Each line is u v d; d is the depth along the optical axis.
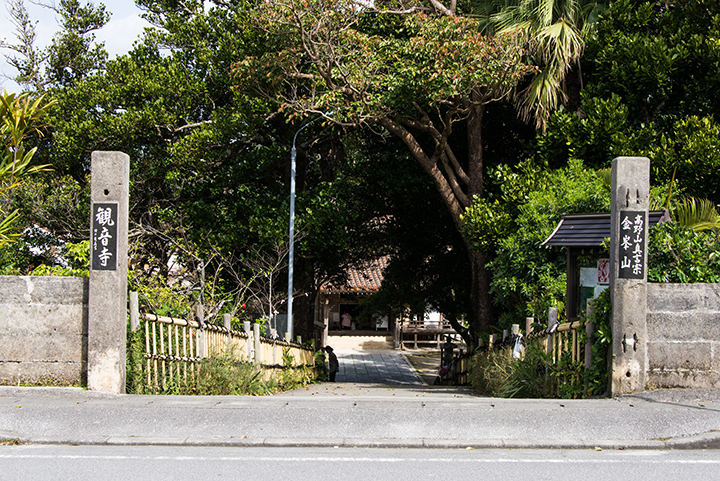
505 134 19.56
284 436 6.29
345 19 14.78
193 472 5.06
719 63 14.12
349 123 15.93
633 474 5.09
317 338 27.92
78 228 17.52
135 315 8.18
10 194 11.56
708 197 14.35
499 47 14.61
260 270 17.64
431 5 17.83
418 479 4.91
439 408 6.76
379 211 20.72
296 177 20.53
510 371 10.44
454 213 17.12
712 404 7.11
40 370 7.91
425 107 17.02
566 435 6.33
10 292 7.95
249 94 17.50
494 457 5.66
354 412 6.59
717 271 8.51
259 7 14.97
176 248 17.98
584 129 14.97
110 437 6.21
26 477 4.88
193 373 9.20
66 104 17.91
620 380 7.81
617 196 7.94
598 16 15.97
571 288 10.31
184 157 17.17
